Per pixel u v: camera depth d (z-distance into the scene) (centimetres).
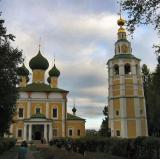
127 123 6869
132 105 6969
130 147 2716
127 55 7331
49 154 3078
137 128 6838
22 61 2883
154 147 2281
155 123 6019
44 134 7588
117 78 7194
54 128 7875
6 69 2750
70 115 8306
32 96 8019
